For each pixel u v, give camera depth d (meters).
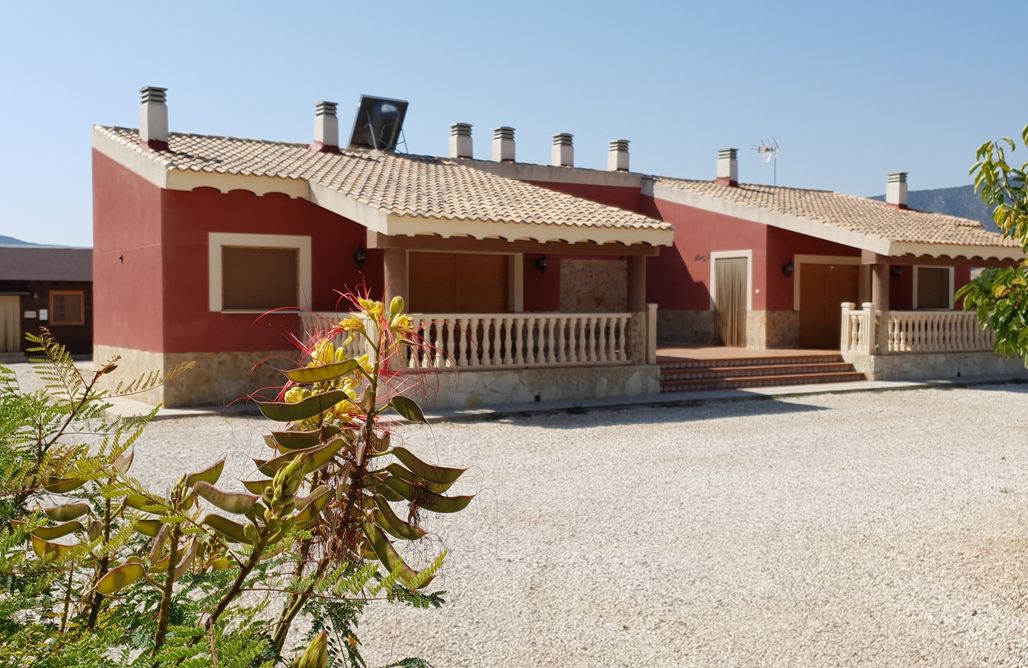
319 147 19.09
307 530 1.68
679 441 11.81
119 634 1.63
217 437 11.59
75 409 1.98
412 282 17.62
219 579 1.74
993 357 20.73
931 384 18.41
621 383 16.05
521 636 5.07
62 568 1.56
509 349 14.93
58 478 1.85
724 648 4.94
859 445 11.58
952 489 8.94
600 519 7.67
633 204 25.00
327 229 15.98
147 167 14.84
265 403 1.75
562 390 15.38
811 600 5.69
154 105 15.56
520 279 18.78
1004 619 5.35
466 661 4.72
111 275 16.67
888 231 19.72
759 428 13.01
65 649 1.48
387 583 1.61
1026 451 11.16
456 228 13.87
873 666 4.71
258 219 15.34
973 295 6.54
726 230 22.80
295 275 15.80
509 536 7.10
